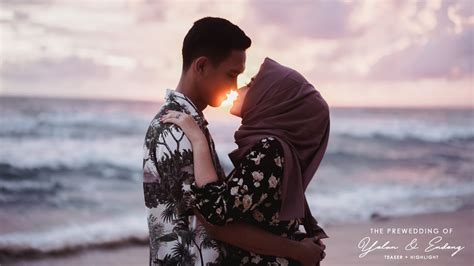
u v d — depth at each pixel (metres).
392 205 10.90
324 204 11.03
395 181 15.04
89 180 14.77
